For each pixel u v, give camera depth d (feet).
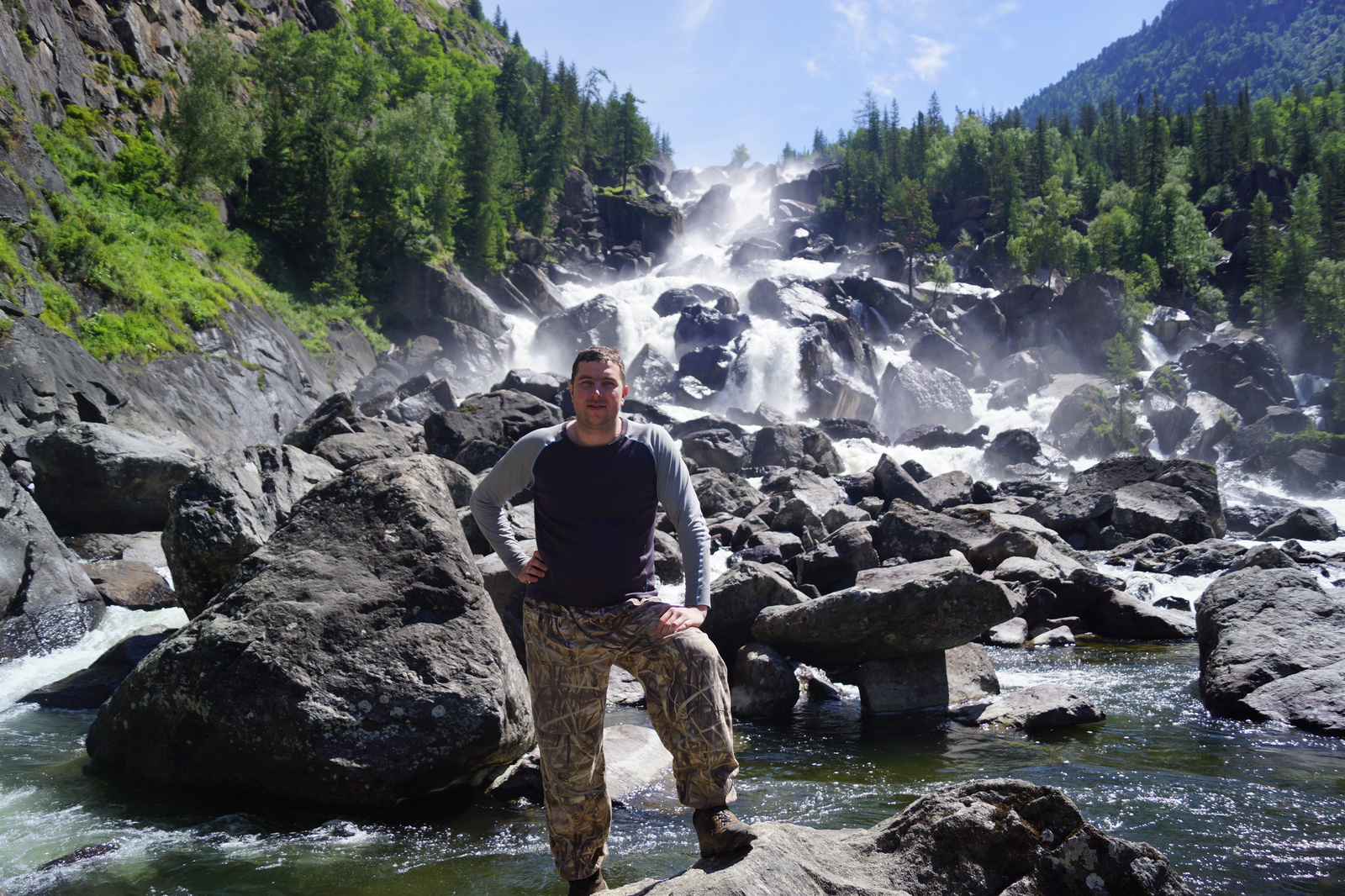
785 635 25.68
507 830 14.83
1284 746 19.48
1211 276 252.01
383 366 136.56
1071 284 182.39
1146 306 180.55
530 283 192.44
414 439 69.82
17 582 32.40
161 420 70.79
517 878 12.54
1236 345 148.56
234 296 98.78
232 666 16.16
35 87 101.55
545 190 242.17
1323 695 21.50
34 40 103.76
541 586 9.29
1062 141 375.45
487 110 206.80
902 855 9.84
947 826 9.93
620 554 9.03
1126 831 14.07
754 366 138.72
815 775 17.93
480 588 17.76
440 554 17.67
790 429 90.58
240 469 31.83
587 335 160.15
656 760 18.56
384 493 18.60
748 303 178.29
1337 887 11.78
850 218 312.50
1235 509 73.46
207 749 16.38
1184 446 120.47
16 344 55.83
